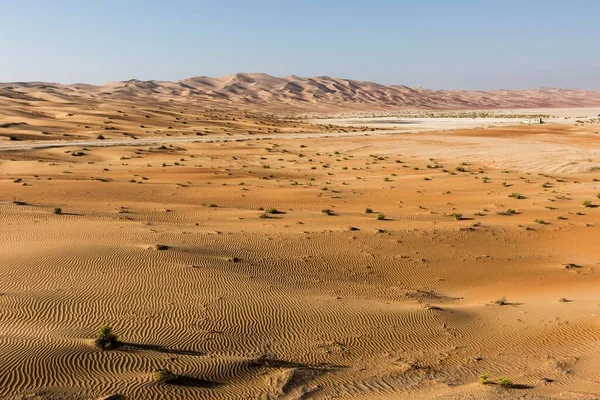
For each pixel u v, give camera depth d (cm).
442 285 2675
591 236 3619
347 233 3444
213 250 2825
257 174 6806
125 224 3359
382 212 4362
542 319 2092
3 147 8494
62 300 1948
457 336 1950
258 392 1465
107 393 1354
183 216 3941
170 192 5166
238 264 2617
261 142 10600
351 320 2023
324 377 1590
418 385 1559
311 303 2162
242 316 1964
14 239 2788
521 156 8125
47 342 1586
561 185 5859
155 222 3584
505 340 1920
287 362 1675
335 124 17850
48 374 1405
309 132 13362
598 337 1883
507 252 3247
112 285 2141
